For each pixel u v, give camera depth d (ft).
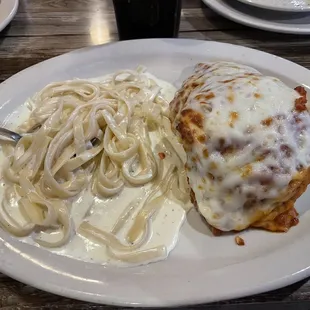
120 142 0.93
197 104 0.78
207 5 1.25
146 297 0.62
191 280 0.65
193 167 0.78
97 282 0.64
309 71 1.01
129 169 0.89
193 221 0.78
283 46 1.19
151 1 1.07
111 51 1.09
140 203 0.83
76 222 0.78
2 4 1.22
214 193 0.74
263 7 1.13
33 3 1.35
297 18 1.20
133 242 0.75
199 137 0.75
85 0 1.37
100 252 0.72
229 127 0.74
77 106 0.97
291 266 0.66
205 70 0.94
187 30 1.25
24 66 1.13
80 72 1.08
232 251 0.73
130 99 1.01
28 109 0.98
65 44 1.20
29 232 0.75
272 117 0.75
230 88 0.79
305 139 0.76
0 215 0.77
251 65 1.05
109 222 0.79
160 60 1.10
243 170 0.73
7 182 0.85
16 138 0.91
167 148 0.93
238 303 0.68
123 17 1.12
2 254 0.67
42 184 0.83
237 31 1.25
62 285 0.63
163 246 0.73
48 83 1.03
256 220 0.75
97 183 0.85
